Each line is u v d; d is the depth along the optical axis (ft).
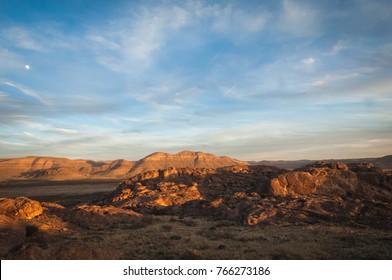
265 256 59.62
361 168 162.81
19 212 104.17
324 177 146.82
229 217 123.54
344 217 106.11
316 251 62.80
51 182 647.15
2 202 107.55
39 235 85.10
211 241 76.43
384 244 68.95
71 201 252.42
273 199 131.64
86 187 456.86
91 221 115.34
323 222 103.04
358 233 83.41
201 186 192.95
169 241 76.43
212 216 132.05
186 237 82.38
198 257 58.85
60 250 54.39
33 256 52.60
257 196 143.64
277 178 149.07
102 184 534.78
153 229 101.09
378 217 101.55
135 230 99.60
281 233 86.33
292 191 144.15
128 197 177.37
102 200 201.36
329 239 75.56
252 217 109.40
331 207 115.24
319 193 141.69
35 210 108.17
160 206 154.20
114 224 115.24
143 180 207.41
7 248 75.10
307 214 110.93
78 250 54.70
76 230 102.12
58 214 120.88
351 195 138.00
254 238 78.95
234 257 58.75
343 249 64.23
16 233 84.53
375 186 148.87
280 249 64.23
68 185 526.57
